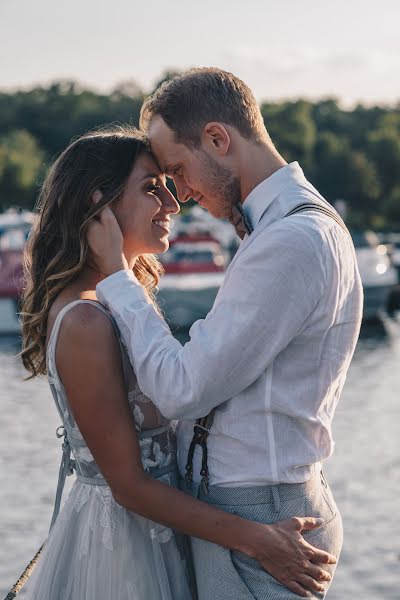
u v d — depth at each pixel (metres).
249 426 2.89
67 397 3.05
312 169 98.12
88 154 3.13
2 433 14.02
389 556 9.00
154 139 3.09
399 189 102.69
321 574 2.92
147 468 3.09
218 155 3.01
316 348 2.89
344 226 3.01
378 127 113.94
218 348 2.80
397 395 17.33
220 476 2.95
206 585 2.99
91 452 3.03
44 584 3.16
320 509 2.99
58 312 3.11
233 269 2.88
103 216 3.09
